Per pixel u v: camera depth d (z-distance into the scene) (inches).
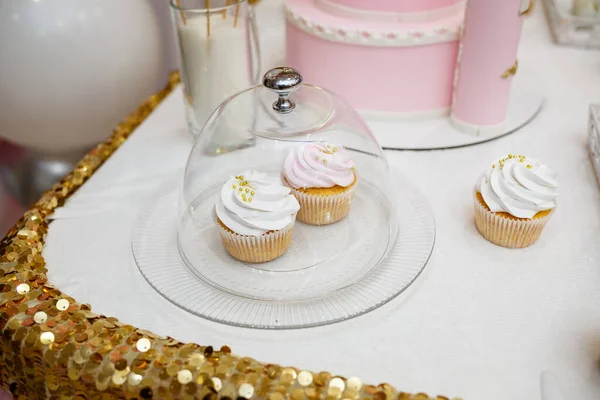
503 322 22.1
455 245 25.4
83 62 37.5
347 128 27.0
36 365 20.9
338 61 32.0
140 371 19.8
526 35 42.3
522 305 22.7
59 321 21.4
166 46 56.1
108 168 30.7
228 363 20.0
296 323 21.9
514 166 24.6
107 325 21.3
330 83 32.9
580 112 33.6
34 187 48.2
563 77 37.1
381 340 21.7
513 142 31.4
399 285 23.2
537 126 32.6
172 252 25.2
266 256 24.4
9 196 49.4
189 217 26.2
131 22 39.4
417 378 20.5
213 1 31.9
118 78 39.4
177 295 23.1
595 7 41.0
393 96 32.3
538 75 37.2
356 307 22.4
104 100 39.5
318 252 25.0
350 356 21.2
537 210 24.0
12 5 36.0
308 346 21.6
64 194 28.4
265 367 19.9
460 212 27.1
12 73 36.9
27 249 24.6
